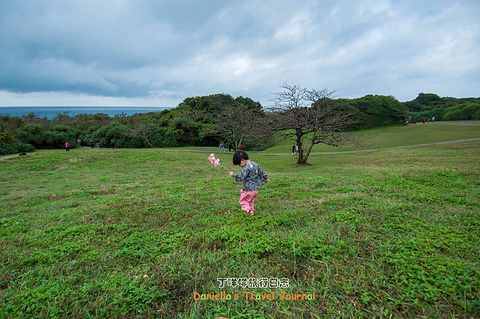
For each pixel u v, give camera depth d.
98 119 70.00
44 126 51.69
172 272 3.37
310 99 21.00
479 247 3.42
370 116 47.78
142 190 10.97
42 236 5.33
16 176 17.80
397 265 3.13
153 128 47.19
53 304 2.78
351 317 2.43
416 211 5.15
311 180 9.88
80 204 8.69
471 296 2.50
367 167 14.37
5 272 3.71
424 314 2.39
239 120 35.03
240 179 5.54
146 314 2.67
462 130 35.44
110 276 3.39
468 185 7.16
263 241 4.00
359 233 4.21
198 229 5.07
